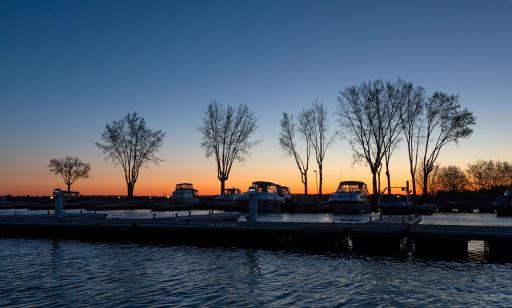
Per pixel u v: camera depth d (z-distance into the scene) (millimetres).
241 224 25156
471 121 58906
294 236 23125
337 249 22469
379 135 62125
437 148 60844
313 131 70188
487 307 12359
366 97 62594
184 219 28672
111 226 26047
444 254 20359
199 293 13758
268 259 19656
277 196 53812
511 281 15281
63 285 14742
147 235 25703
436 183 90438
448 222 37969
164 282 15195
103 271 17031
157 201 75938
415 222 27594
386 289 14234
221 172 71500
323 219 40875
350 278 15781
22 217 31375
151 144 75938
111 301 12836
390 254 20969
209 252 21625
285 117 70875
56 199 31000
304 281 15336
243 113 71562
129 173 75438
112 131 74500
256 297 13305
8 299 13016
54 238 26672
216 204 57469
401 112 61750
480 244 23875
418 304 12633
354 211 46625
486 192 75500
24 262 18922
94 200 77000
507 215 48562
